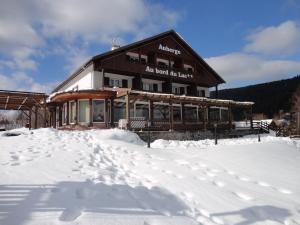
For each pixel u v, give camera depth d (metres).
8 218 4.28
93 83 23.89
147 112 25.34
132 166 8.95
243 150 11.55
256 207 5.77
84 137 13.91
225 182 7.43
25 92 21.03
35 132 14.45
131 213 4.94
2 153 9.09
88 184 6.44
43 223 4.21
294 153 11.78
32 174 6.83
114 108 22.81
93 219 4.48
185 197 6.23
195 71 31.84
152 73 27.14
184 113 27.92
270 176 8.09
